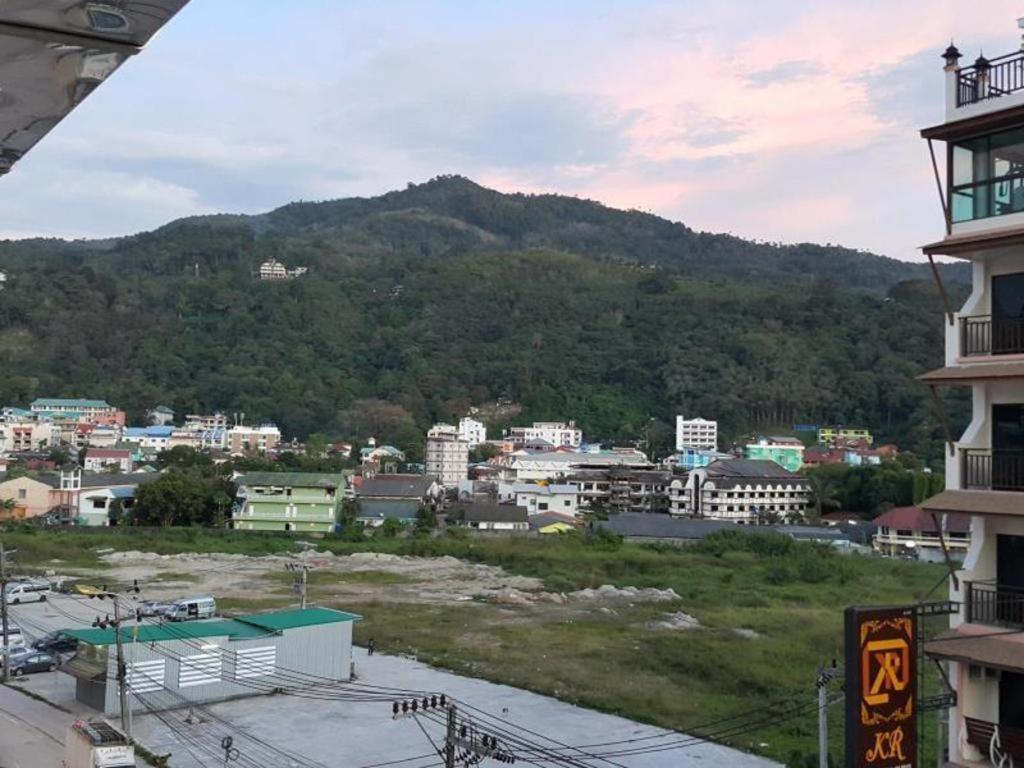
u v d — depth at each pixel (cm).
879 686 1338
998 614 1608
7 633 3769
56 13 300
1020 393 1627
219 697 3347
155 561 6669
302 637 3566
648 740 2919
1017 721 1598
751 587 6191
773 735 2994
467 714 3141
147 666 3198
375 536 8400
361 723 3077
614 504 11662
